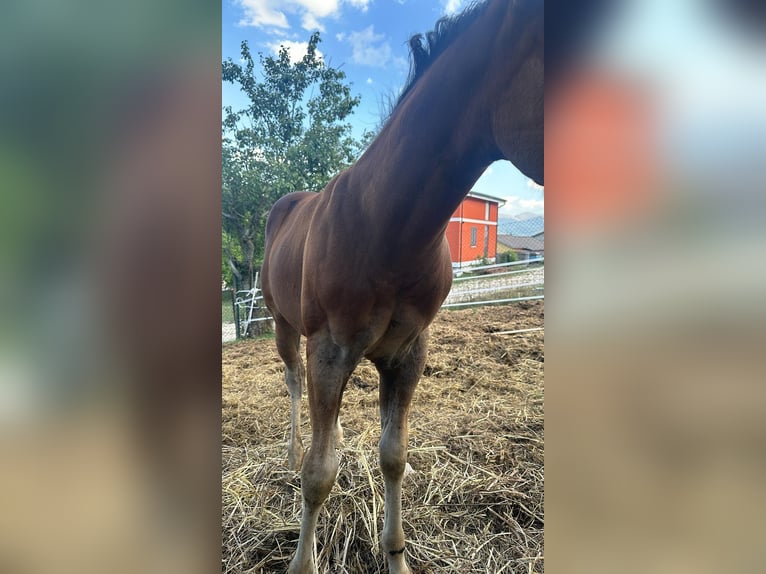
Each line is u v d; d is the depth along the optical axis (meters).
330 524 1.99
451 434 2.98
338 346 1.41
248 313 8.26
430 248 1.32
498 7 1.01
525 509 2.15
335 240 1.35
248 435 3.16
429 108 1.16
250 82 8.83
